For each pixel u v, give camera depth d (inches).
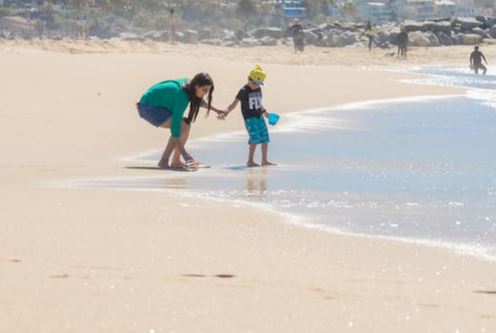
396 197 775.7
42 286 407.5
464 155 1123.9
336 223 633.0
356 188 831.1
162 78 2337.6
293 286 427.5
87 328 347.3
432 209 711.1
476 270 482.0
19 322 352.2
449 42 6535.4
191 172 957.2
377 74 3142.2
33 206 660.1
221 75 2603.3
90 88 1950.1
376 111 1828.2
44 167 965.8
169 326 353.4
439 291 429.4
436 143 1270.9
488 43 6614.2
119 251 493.4
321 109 1851.6
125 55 3053.6
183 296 399.5
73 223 584.1
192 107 1009.5
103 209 658.2
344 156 1121.4
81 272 438.0
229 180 887.1
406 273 469.4
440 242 566.9
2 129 1299.2
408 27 6579.7
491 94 2335.1
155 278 431.5
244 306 386.0
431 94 2305.6
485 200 761.6
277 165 1030.4
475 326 370.0
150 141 1249.4
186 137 1003.3
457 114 1764.3
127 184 839.1
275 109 1827.0
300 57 4790.8
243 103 1038.4
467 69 4119.1
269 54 4933.6
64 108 1574.8
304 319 370.0
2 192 748.0
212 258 485.1
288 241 553.6
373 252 526.9
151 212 653.9
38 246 498.6
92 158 1068.5
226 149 1205.7
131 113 1567.4
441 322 374.0
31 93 1764.3
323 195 783.7
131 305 380.8
